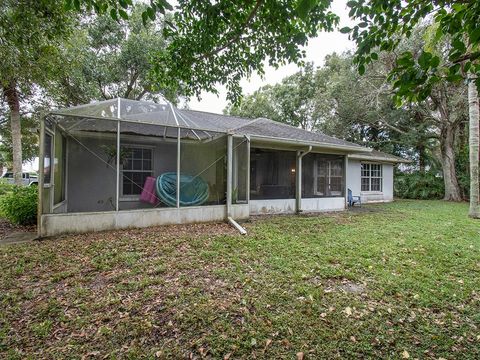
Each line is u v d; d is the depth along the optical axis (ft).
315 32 12.22
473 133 30.01
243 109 82.23
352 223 25.79
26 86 26.91
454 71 6.57
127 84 52.85
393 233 21.65
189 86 15.08
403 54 6.60
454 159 50.65
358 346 7.83
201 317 8.89
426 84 6.76
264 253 15.66
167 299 10.00
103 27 44.50
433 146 55.93
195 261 13.92
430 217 29.91
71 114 18.17
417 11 8.11
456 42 6.46
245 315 9.12
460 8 7.17
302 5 7.10
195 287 11.03
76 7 9.36
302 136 33.37
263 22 11.76
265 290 10.95
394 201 49.70
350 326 8.73
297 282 11.81
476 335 8.52
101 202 21.52
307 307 9.76
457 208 38.34
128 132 21.98
